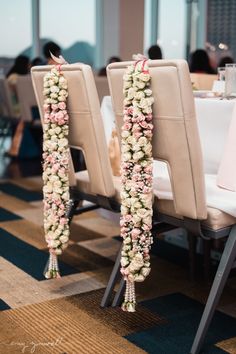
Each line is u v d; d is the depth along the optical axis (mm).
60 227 2348
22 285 2484
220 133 2232
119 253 2240
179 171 1885
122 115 2057
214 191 2031
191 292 2439
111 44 8516
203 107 2258
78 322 2115
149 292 2430
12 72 6770
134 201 1951
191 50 9125
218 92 2633
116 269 2244
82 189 2439
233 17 8680
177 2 9062
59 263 2779
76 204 2570
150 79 1863
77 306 2262
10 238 3217
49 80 2221
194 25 9086
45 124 2293
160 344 1950
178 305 2291
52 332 2029
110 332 2037
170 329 2068
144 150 1913
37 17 8328
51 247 2357
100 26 8602
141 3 8492
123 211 1986
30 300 2316
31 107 5848
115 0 8383
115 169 2582
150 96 1878
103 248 3045
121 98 2037
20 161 6105
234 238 1879
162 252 2994
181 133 1829
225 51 6699
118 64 1998
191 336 2016
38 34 8383
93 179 2264
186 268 2750
